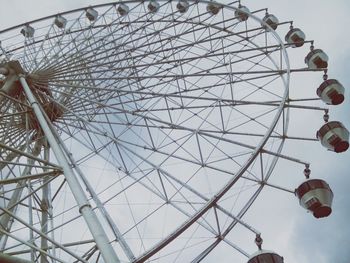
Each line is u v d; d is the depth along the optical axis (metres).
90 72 19.45
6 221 13.09
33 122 17.59
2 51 21.52
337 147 17.44
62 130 19.03
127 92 18.14
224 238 12.32
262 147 13.80
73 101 19.38
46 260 12.45
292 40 24.05
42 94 19.25
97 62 20.25
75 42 21.62
